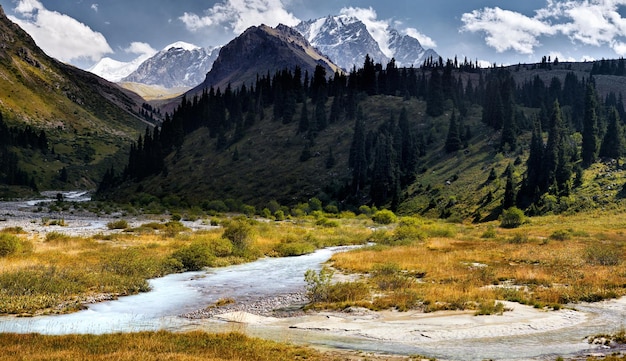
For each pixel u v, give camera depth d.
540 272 32.16
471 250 46.78
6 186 182.62
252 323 21.42
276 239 60.38
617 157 113.00
